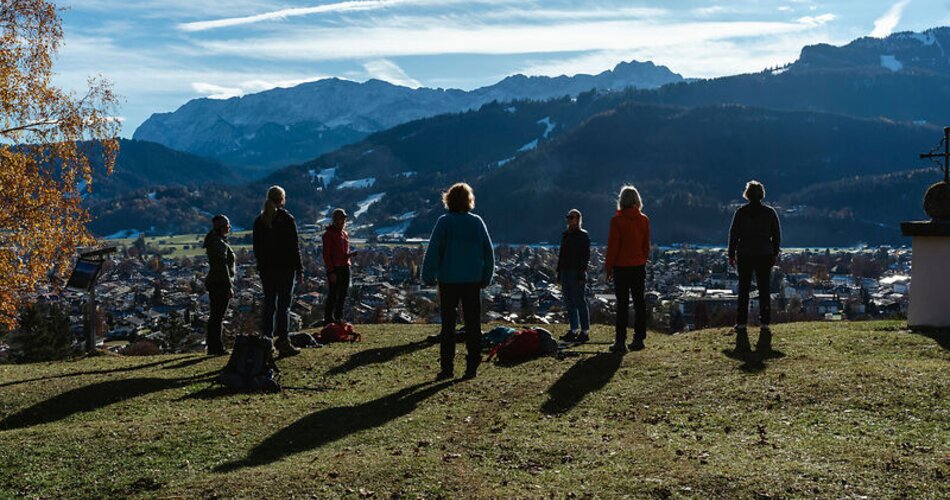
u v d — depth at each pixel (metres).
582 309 15.35
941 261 13.59
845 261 177.12
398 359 13.73
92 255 17.31
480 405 10.10
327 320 16.73
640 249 13.17
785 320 76.62
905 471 6.93
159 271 180.50
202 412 10.24
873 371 10.16
